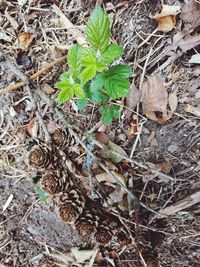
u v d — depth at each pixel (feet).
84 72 0.89
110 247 1.19
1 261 1.22
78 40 1.12
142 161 1.15
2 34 1.15
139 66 1.10
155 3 1.07
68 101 1.14
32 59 1.15
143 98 1.10
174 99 1.10
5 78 1.16
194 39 1.06
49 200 1.18
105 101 1.05
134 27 1.09
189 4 1.04
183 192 1.15
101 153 1.14
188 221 1.16
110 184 1.14
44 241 1.22
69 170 1.10
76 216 1.05
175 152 1.13
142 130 1.13
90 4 1.11
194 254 1.18
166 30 1.07
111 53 0.91
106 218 1.10
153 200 1.16
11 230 1.22
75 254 1.20
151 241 1.15
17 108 1.16
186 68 1.09
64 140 1.07
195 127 1.11
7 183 1.20
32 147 1.02
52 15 1.14
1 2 1.14
